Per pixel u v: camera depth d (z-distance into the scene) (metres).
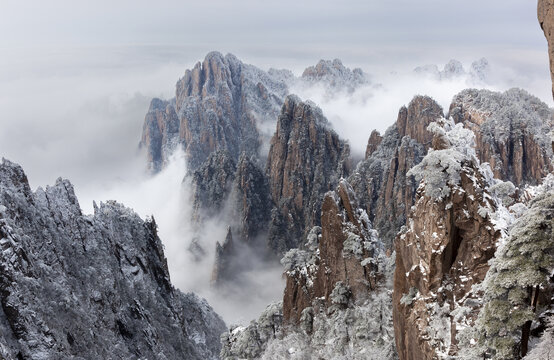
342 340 81.88
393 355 69.88
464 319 47.03
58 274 95.81
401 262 54.53
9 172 101.75
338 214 91.88
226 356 106.69
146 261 136.50
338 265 90.81
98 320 99.44
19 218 94.88
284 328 98.56
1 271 77.75
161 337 117.38
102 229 123.31
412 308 51.25
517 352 39.09
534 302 39.31
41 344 76.94
